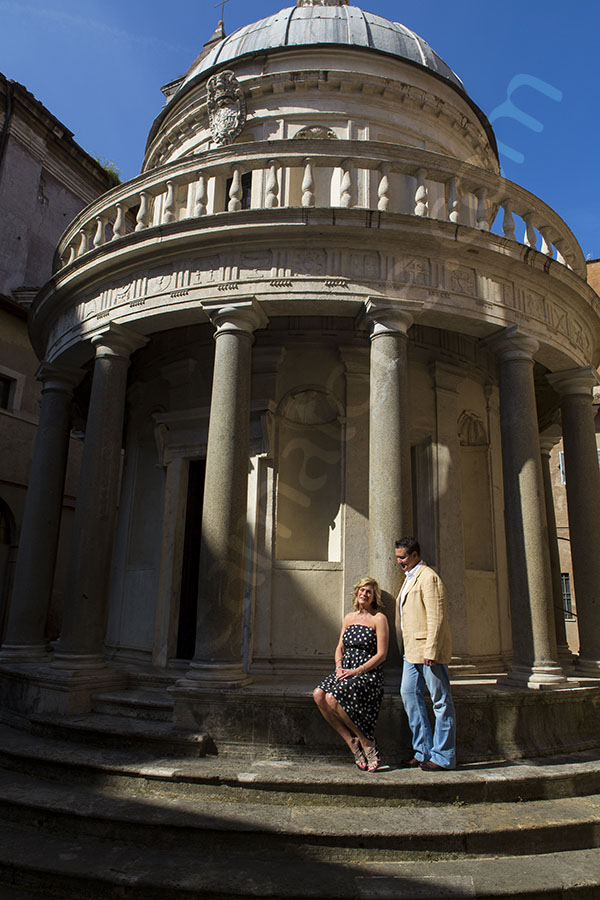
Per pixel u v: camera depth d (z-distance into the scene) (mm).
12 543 18547
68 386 11375
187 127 13859
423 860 5418
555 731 7625
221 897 4809
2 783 6602
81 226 10609
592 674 9195
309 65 13094
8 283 20656
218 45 15359
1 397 18750
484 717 7227
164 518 10656
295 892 4785
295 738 6898
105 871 5066
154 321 9109
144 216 9461
